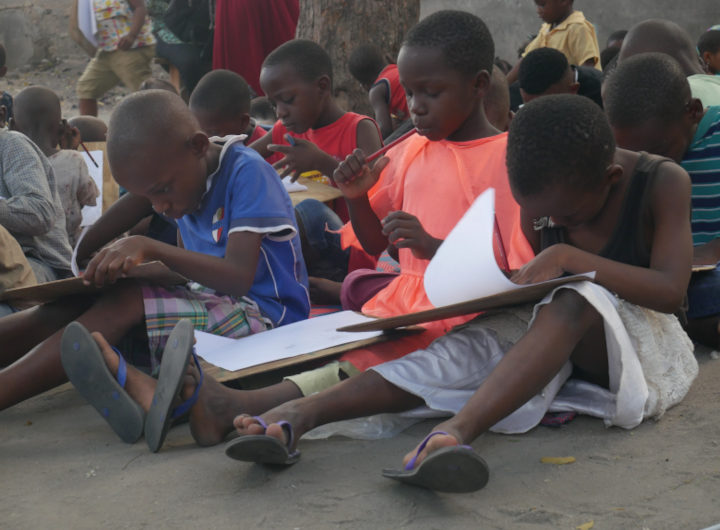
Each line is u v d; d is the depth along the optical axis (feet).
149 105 8.93
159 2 28.37
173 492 6.96
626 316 7.89
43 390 8.51
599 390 8.23
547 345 7.20
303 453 7.68
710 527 5.70
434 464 6.25
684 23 28.53
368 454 7.62
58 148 15.26
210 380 8.05
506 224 9.43
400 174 10.30
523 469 7.17
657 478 6.89
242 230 9.48
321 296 12.25
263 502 6.72
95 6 28.84
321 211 13.06
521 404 7.13
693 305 10.02
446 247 7.45
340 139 14.21
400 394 7.97
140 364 9.90
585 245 8.42
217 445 8.00
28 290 8.70
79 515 6.63
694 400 8.55
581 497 6.63
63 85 43.37
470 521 6.30
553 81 16.11
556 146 7.52
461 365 8.13
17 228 12.00
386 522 6.34
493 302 7.43
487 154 9.57
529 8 32.24
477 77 9.39
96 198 15.67
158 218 11.96
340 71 20.70
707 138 10.73
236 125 15.25
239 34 26.48
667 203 8.00
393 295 9.97
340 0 20.33
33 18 46.29
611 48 22.27
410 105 9.57
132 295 8.93
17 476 7.43
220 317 9.57
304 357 8.64
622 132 10.24
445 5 34.40
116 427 8.08
